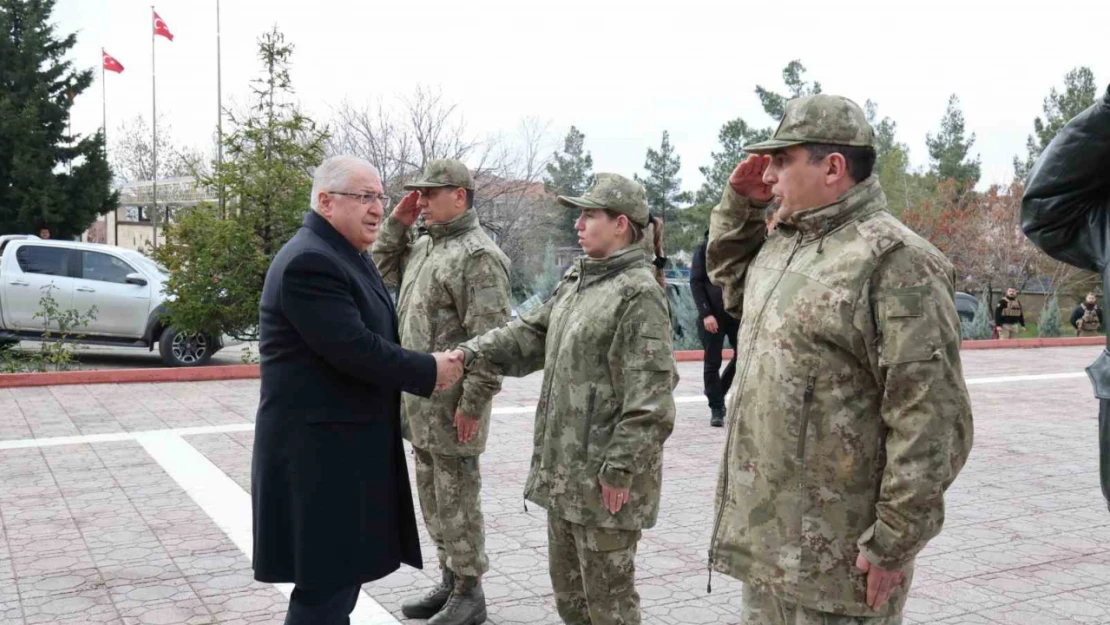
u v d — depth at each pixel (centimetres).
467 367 322
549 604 409
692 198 3600
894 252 219
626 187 304
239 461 672
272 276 295
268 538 291
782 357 233
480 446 375
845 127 228
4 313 1182
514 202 2981
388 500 304
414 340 392
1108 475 205
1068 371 1343
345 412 292
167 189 3669
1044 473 684
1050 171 217
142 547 480
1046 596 425
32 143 3184
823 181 230
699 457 717
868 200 231
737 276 276
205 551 475
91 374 1033
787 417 231
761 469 237
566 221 3503
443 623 373
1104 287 213
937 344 212
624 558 304
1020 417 934
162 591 418
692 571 456
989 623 393
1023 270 3094
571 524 310
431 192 387
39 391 975
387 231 427
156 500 569
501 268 385
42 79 3319
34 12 3344
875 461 226
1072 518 560
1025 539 515
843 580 227
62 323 1110
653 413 292
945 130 4553
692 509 570
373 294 308
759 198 262
